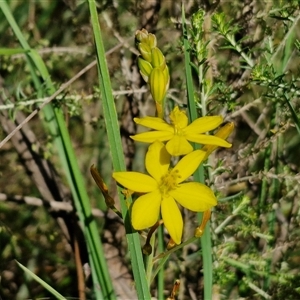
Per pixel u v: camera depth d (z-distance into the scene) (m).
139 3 0.46
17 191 0.55
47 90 0.40
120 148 0.30
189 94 0.32
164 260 0.30
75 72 0.54
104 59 0.30
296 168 0.44
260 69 0.35
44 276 0.49
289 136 0.47
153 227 0.30
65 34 0.56
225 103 0.38
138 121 0.30
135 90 0.42
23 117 0.46
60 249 0.53
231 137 0.45
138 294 0.30
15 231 0.53
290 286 0.41
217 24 0.36
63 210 0.46
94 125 0.48
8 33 0.55
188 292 0.45
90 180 0.54
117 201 0.50
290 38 0.39
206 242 0.34
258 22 0.42
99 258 0.39
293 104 0.39
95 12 0.30
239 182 0.41
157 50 0.30
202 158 0.30
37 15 0.58
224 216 0.40
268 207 0.42
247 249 0.45
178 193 0.30
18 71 0.49
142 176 0.30
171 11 0.47
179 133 0.30
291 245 0.43
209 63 0.38
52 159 0.54
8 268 0.50
